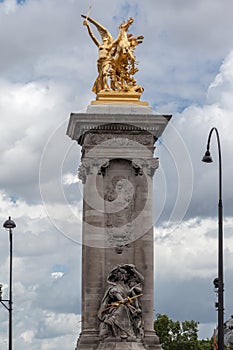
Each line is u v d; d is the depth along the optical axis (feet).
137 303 384.88
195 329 601.21
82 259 396.37
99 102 398.42
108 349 377.71
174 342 597.93
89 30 416.67
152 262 392.27
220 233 333.42
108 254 392.06
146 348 382.63
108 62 408.05
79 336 390.21
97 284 389.60
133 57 408.46
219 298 328.70
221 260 331.16
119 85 405.59
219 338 326.65
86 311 388.57
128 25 414.00
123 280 387.96
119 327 380.17
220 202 335.67
